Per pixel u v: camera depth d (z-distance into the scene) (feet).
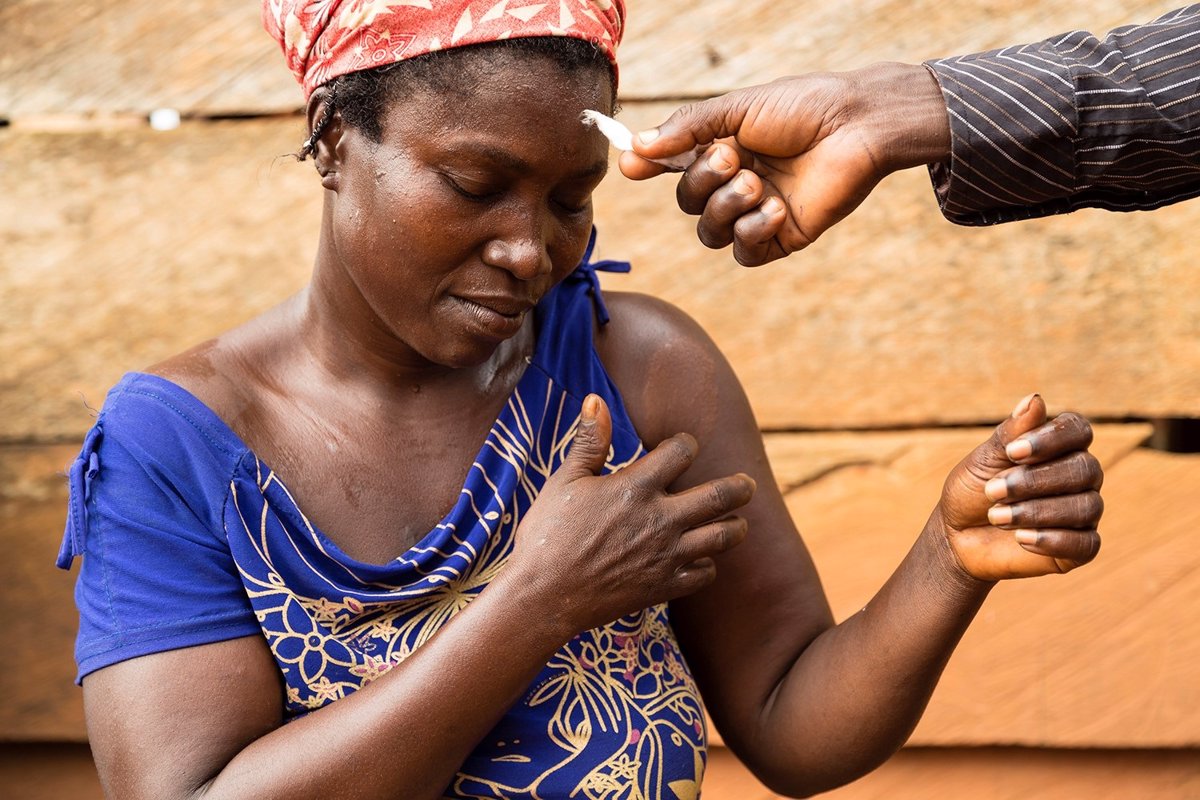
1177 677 7.26
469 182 3.68
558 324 4.55
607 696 4.20
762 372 7.23
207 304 7.23
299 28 3.93
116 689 3.88
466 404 4.38
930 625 4.24
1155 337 7.06
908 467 7.26
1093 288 7.06
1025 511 3.81
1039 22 6.90
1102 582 7.27
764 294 7.17
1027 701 7.35
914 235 7.10
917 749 7.64
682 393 4.67
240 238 7.20
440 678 3.75
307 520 4.09
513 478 4.25
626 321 4.69
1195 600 7.22
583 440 4.02
